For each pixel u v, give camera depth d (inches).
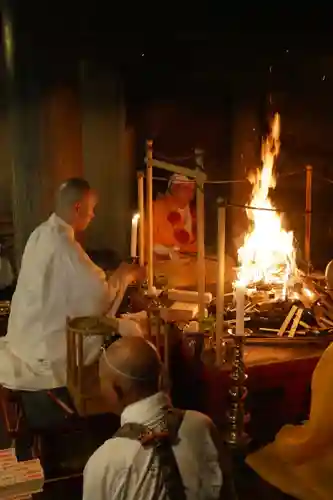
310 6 167.8
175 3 161.3
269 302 121.4
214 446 66.9
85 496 64.7
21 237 159.5
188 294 125.0
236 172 181.8
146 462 63.5
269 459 100.6
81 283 110.3
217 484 66.1
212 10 164.2
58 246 110.9
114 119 166.2
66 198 112.6
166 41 165.5
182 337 105.3
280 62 175.3
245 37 169.6
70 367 99.2
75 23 154.7
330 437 95.8
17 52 152.5
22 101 154.7
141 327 111.7
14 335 115.5
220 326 106.0
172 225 162.6
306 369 110.0
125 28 159.8
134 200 173.3
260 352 111.0
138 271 119.5
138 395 65.5
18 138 156.3
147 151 126.7
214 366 105.8
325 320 120.1
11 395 109.0
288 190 184.9
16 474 87.8
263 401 109.7
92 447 102.6
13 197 160.2
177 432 65.4
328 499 92.6
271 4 166.4
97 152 166.6
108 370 66.1
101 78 161.9
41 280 110.8
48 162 156.9
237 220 182.4
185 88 173.6
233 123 179.2
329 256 185.0
